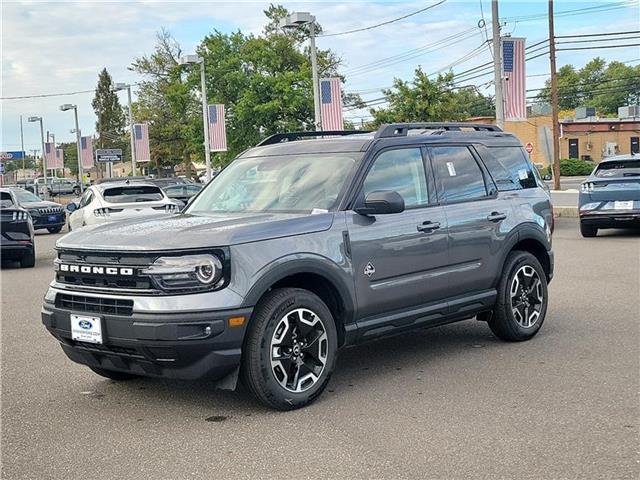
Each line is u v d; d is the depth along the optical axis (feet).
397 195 18.94
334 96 86.02
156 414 17.84
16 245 50.08
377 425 16.55
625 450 14.78
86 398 19.31
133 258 16.81
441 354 23.06
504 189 24.31
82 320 17.42
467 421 16.66
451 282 21.74
